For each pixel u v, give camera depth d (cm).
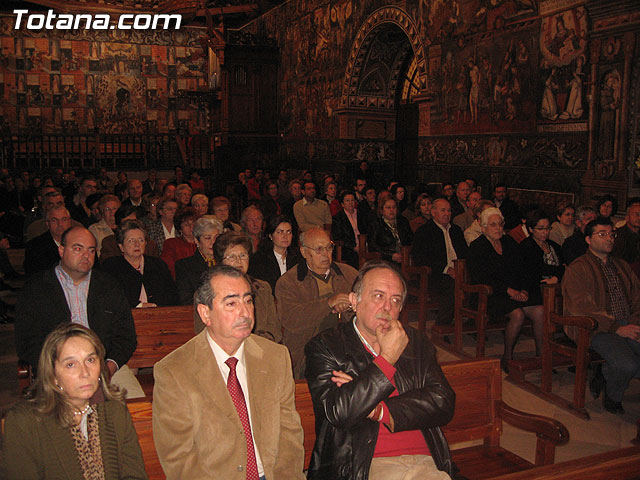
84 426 239
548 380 539
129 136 2580
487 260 630
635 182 791
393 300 273
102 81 2530
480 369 342
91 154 2497
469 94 1109
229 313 241
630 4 771
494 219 630
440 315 692
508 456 340
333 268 450
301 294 431
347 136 1630
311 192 1068
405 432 274
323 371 274
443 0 1168
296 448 258
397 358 256
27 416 229
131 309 434
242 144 2139
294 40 1984
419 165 1288
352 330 287
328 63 1728
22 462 227
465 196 974
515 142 1000
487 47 1052
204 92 2386
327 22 1719
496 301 614
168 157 2520
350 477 257
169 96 2614
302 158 1964
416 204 1042
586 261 540
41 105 2470
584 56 849
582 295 530
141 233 498
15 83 2431
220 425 239
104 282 399
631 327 503
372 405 246
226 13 2247
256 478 246
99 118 2544
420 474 252
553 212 923
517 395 547
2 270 855
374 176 1581
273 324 413
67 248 378
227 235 412
